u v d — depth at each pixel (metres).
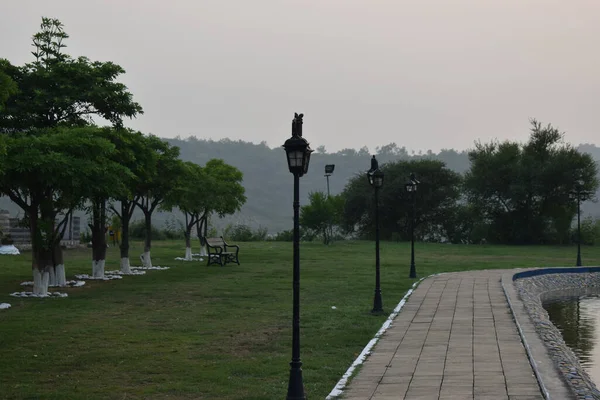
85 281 23.77
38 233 18.88
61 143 17.59
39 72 20.92
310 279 25.06
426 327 14.30
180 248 45.94
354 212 71.88
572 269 33.09
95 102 21.83
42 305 17.44
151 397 8.73
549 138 65.94
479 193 65.06
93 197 20.45
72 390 9.02
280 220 187.88
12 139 17.33
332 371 10.23
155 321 14.99
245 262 33.75
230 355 11.41
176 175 28.55
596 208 179.62
